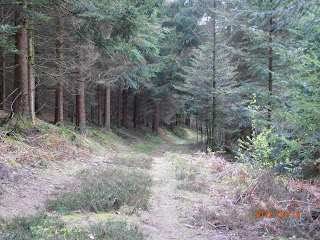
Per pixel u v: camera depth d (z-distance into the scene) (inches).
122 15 281.3
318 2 133.0
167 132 1419.8
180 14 746.8
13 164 228.8
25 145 295.1
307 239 139.1
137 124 1320.1
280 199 200.8
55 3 297.0
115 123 1146.7
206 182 286.2
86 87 737.6
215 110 588.7
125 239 117.3
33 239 101.4
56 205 155.9
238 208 193.8
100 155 442.9
